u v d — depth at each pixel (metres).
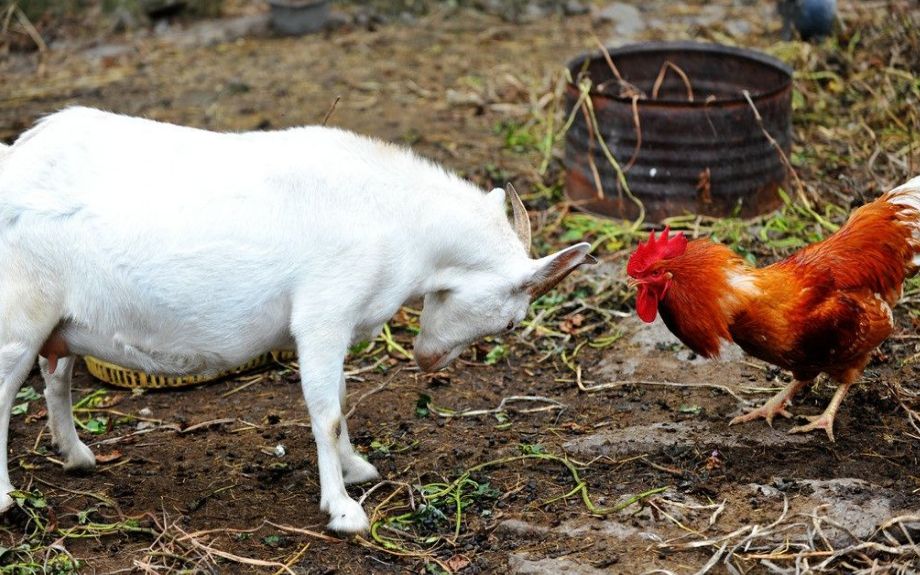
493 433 3.57
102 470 3.47
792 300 3.39
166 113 5.05
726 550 3.19
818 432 3.51
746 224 4.22
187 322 3.18
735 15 6.09
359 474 3.42
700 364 3.77
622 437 3.50
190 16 6.37
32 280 3.16
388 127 4.94
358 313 3.21
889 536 3.19
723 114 4.18
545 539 3.25
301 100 5.17
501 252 3.29
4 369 3.19
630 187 4.27
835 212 4.29
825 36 5.12
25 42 5.93
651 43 4.54
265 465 3.49
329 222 3.18
